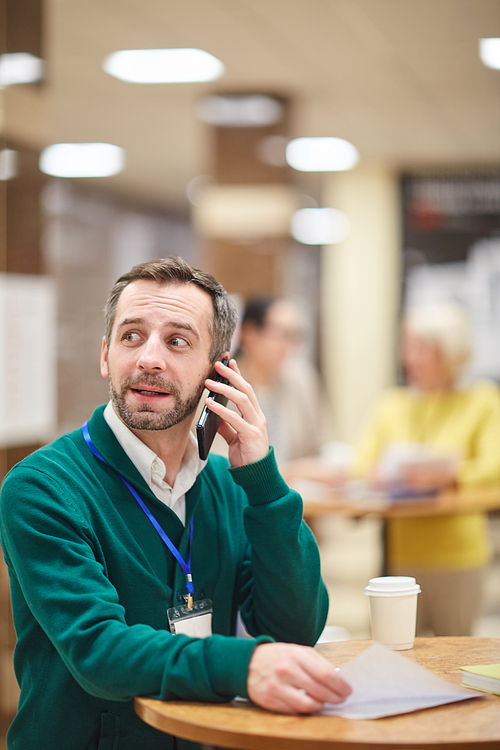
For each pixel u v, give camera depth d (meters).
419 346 4.95
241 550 2.31
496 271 11.35
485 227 11.45
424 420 4.99
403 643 2.09
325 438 11.70
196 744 1.95
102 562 1.93
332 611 7.12
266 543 2.06
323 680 1.59
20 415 4.71
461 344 4.94
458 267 11.48
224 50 7.41
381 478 4.71
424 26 6.90
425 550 4.48
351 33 7.02
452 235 11.51
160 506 2.08
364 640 2.25
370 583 2.13
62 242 12.66
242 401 2.08
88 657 1.72
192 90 8.56
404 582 2.11
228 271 8.55
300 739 1.46
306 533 2.17
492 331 11.18
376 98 8.86
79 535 1.89
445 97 8.83
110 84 8.38
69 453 2.07
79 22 6.73
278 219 8.56
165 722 1.59
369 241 11.72
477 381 11.07
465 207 11.49
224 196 8.62
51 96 8.78
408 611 2.09
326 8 6.48
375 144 10.70
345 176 11.79
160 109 9.27
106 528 1.98
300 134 10.25
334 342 11.89
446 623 4.50
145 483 2.07
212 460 2.40
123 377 2.01
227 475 2.41
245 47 7.33
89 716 1.90
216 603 2.19
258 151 8.58
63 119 9.70
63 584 1.80
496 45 7.32
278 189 8.58
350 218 11.79
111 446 2.08
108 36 7.05
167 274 2.06
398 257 11.62
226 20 6.71
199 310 2.06
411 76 8.16
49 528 1.86
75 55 7.53
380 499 4.52
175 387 2.00
